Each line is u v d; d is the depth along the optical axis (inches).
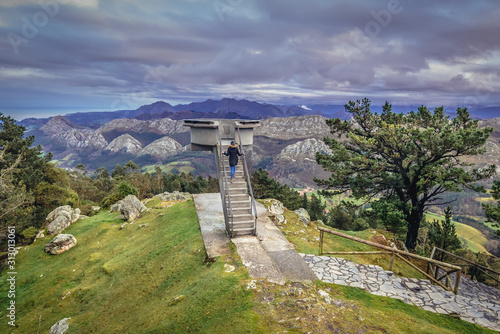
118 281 469.1
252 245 430.0
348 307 280.1
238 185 489.7
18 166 1179.3
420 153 715.4
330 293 311.6
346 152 820.6
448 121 753.6
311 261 395.2
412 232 791.1
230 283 327.6
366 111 836.6
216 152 516.7
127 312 376.2
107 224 776.3
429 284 366.0
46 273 581.9
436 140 631.2
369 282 349.7
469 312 304.7
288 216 612.4
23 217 908.0
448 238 690.8
